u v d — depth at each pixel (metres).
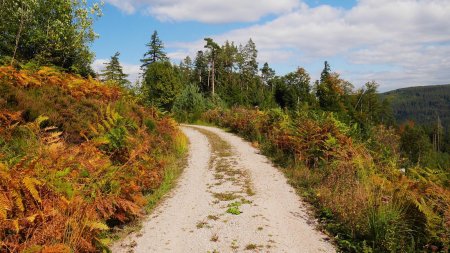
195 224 6.46
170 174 10.02
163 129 13.55
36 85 9.43
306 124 11.45
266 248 5.47
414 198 5.52
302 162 10.99
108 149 7.89
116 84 14.00
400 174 7.37
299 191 8.71
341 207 6.51
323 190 7.92
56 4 17.86
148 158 8.50
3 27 16.38
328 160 10.27
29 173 4.50
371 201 5.93
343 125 12.68
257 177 10.12
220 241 5.72
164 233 6.04
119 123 8.83
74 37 18.27
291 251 5.39
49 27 17.19
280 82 66.62
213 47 63.59
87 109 9.53
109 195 5.84
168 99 36.50
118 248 5.41
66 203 4.62
